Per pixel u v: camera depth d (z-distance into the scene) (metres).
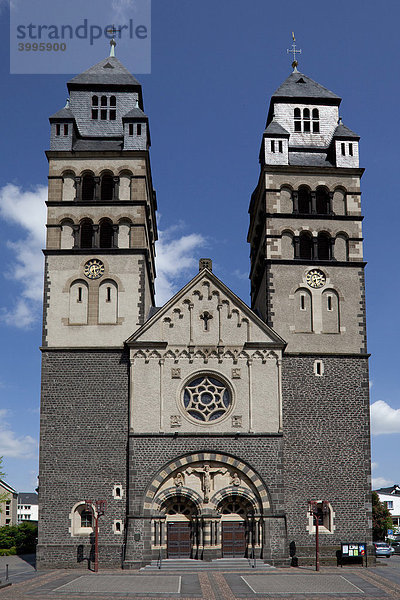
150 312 59.94
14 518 124.69
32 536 84.31
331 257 56.25
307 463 50.75
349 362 53.22
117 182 56.94
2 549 78.31
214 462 49.88
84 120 60.88
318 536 49.00
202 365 51.81
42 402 51.31
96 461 50.00
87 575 44.38
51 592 36.69
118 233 55.72
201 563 47.44
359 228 57.03
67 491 49.53
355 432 51.62
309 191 57.72
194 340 52.28
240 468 49.72
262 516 48.88
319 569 46.84
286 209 57.22
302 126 61.47
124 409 51.06
